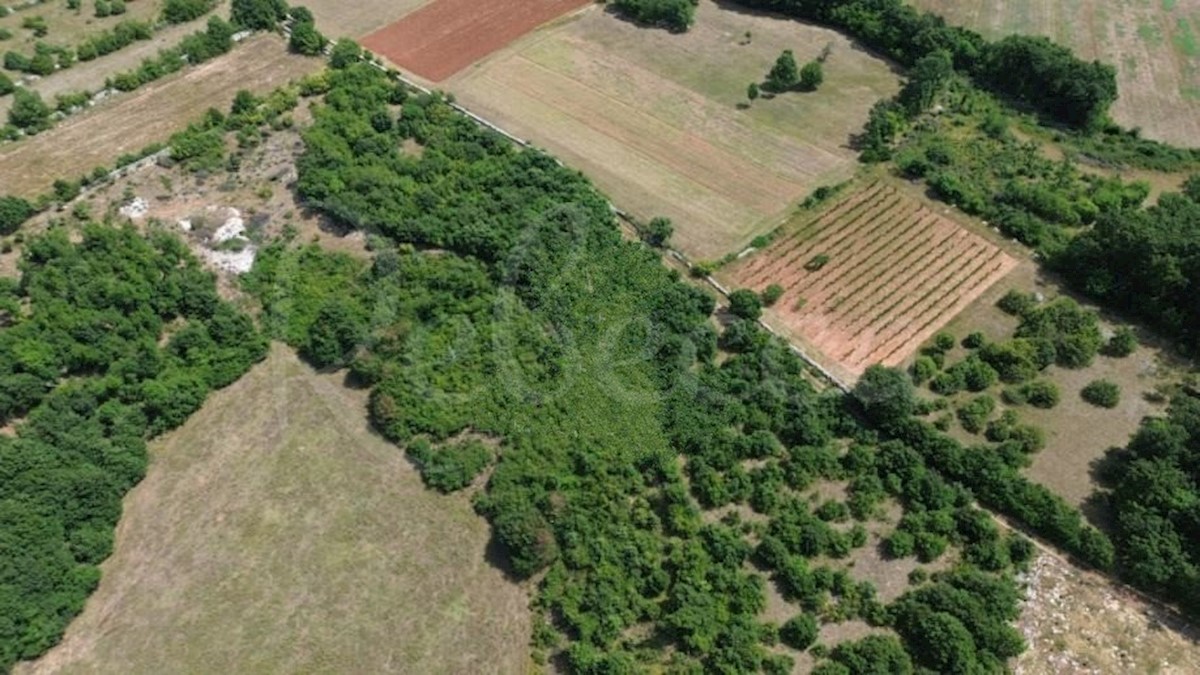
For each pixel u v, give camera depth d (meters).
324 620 66.00
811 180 99.31
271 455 75.12
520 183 94.38
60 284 80.62
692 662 62.19
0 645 61.12
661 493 71.38
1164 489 67.69
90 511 68.81
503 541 67.62
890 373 75.00
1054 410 77.44
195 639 65.00
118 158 97.88
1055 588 66.56
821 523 68.88
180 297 82.31
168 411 75.50
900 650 62.06
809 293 87.38
